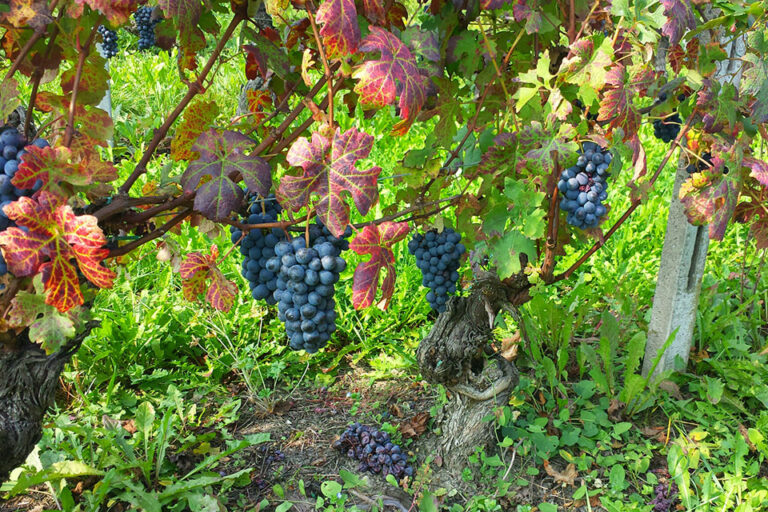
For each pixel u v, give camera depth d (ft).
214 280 5.98
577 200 7.34
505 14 8.07
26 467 9.14
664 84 7.68
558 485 10.13
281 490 9.75
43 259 4.48
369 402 12.17
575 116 7.79
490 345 10.68
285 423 11.59
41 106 5.54
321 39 5.28
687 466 9.84
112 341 12.44
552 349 12.78
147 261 15.23
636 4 6.49
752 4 7.52
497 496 9.87
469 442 10.15
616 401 11.43
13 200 4.62
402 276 14.29
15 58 5.41
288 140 6.19
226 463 10.49
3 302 5.00
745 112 7.97
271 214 6.46
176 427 11.17
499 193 7.71
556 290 15.25
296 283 5.61
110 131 5.39
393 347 13.33
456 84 7.80
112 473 9.07
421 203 7.59
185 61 6.64
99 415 11.35
